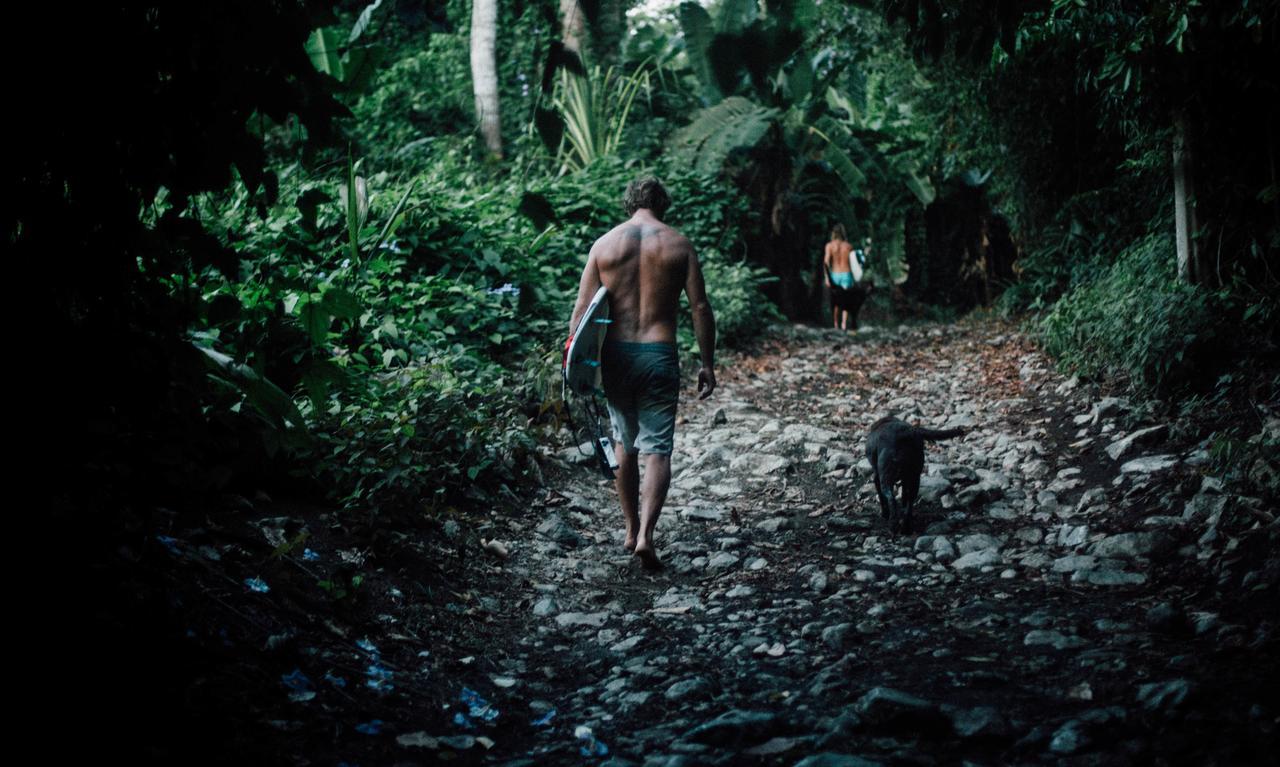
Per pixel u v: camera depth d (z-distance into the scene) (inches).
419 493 186.7
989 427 256.4
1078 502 190.7
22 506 107.2
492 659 138.4
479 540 180.2
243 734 103.9
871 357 394.0
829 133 599.2
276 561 143.6
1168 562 152.6
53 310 108.1
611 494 226.2
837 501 213.9
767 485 231.0
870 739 104.4
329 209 269.1
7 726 95.3
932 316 657.6
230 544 143.6
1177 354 213.3
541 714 121.1
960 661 123.6
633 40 629.9
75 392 111.3
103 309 114.6
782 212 565.0
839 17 587.2
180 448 143.1
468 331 283.6
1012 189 450.3
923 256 703.1
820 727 108.5
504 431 222.2
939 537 176.9
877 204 684.1
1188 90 235.8
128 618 114.1
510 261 323.9
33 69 98.3
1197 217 243.1
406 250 293.3
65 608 109.7
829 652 132.3
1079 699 110.1
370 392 199.8
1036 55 345.7
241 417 163.5
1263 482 162.9
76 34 99.7
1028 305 436.8
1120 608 137.8
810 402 319.6
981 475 215.9
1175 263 255.4
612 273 178.2
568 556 183.3
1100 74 258.8
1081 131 387.2
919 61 187.5
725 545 185.8
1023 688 114.7
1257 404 198.1
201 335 146.2
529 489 217.3
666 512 213.3
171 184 116.2
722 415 292.5
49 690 100.9
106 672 105.6
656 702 120.6
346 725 111.7
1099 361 259.8
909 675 120.5
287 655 122.3
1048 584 151.5
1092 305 282.2
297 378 192.1
